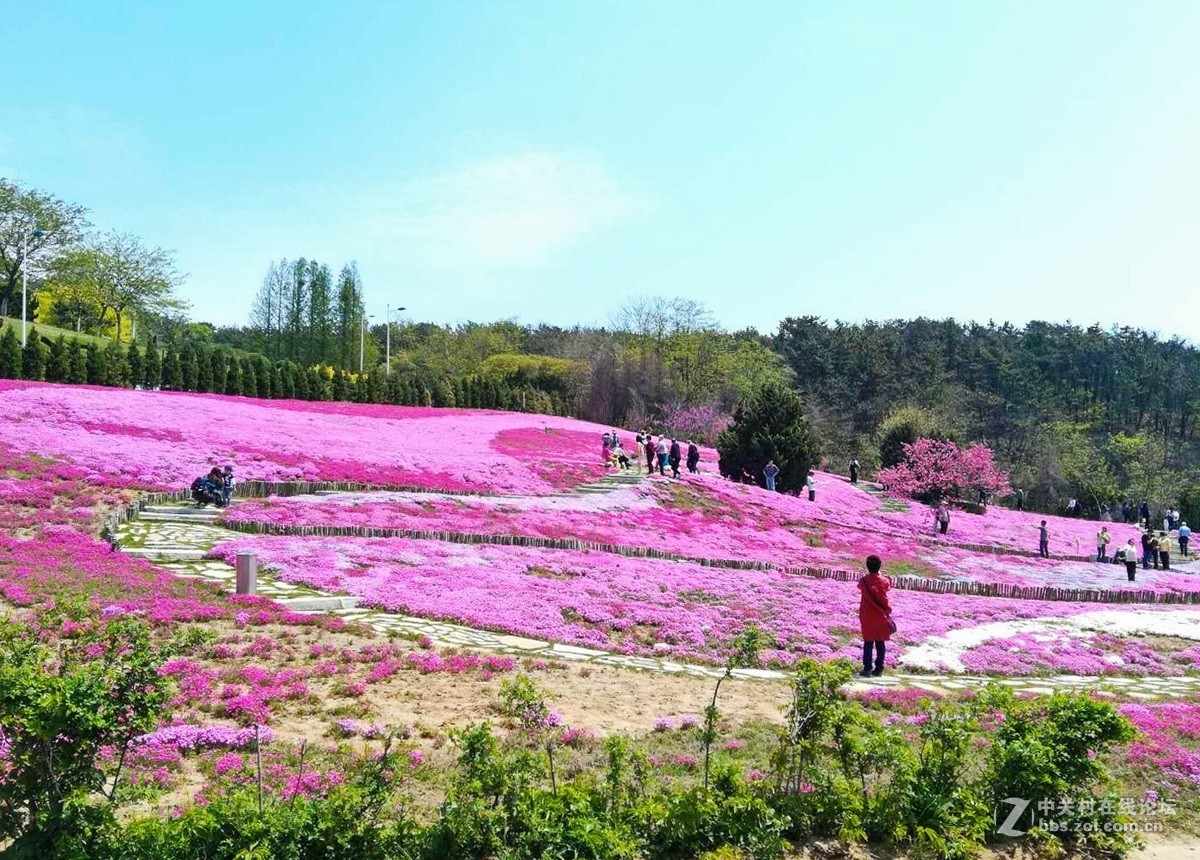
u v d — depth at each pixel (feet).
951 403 267.80
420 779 23.20
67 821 15.71
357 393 182.60
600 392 243.60
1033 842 21.84
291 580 48.11
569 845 17.51
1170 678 46.73
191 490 70.54
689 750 27.68
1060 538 130.41
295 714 28.22
